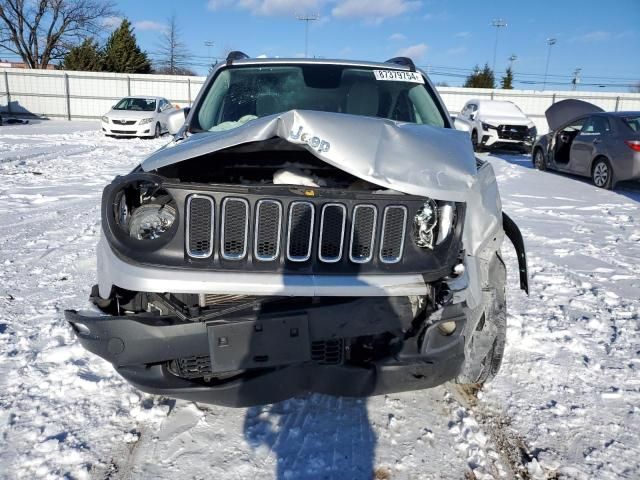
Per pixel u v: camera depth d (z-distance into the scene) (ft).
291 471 7.76
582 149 38.29
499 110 60.90
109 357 7.48
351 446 8.36
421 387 8.05
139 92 103.24
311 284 7.45
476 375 9.56
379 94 12.72
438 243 8.00
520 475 7.86
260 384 7.60
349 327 7.61
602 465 8.09
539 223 25.66
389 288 7.63
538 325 13.14
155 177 7.60
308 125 7.63
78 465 7.80
